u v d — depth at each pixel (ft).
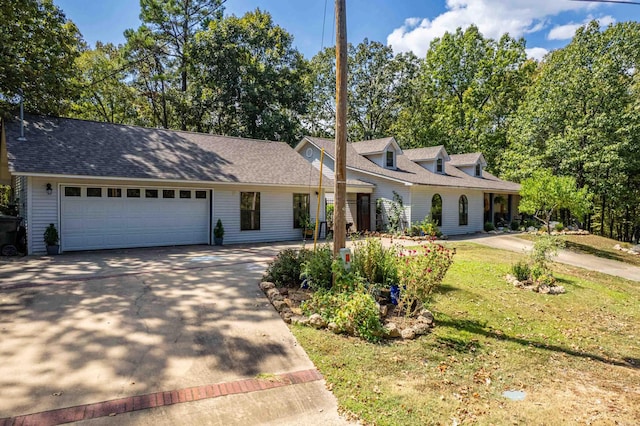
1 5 44.47
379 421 11.89
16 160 34.50
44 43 51.24
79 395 12.35
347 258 22.00
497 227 79.87
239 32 88.48
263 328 18.44
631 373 17.10
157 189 43.45
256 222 50.78
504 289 29.86
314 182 54.44
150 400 12.37
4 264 30.66
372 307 18.63
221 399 12.71
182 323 18.47
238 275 28.04
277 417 12.01
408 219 60.85
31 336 16.28
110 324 17.87
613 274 44.11
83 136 43.65
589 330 22.91
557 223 73.26
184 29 89.66
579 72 71.36
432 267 21.88
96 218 39.81
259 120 91.30
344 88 21.81
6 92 47.14
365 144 74.90
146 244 42.96
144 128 51.78
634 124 67.97
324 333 18.24
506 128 103.86
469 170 84.74
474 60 108.58
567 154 71.87
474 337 19.56
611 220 100.32
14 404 11.69
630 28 68.85
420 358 16.48
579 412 13.14
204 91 87.04
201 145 53.26
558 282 34.71
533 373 16.17
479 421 12.14
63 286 23.59
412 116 119.34
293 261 26.05
